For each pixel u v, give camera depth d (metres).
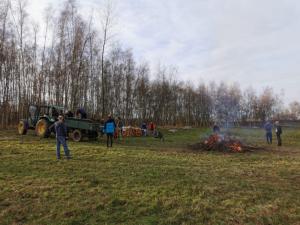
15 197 5.05
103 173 6.98
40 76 26.17
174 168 7.87
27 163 7.81
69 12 25.05
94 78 30.77
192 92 55.09
